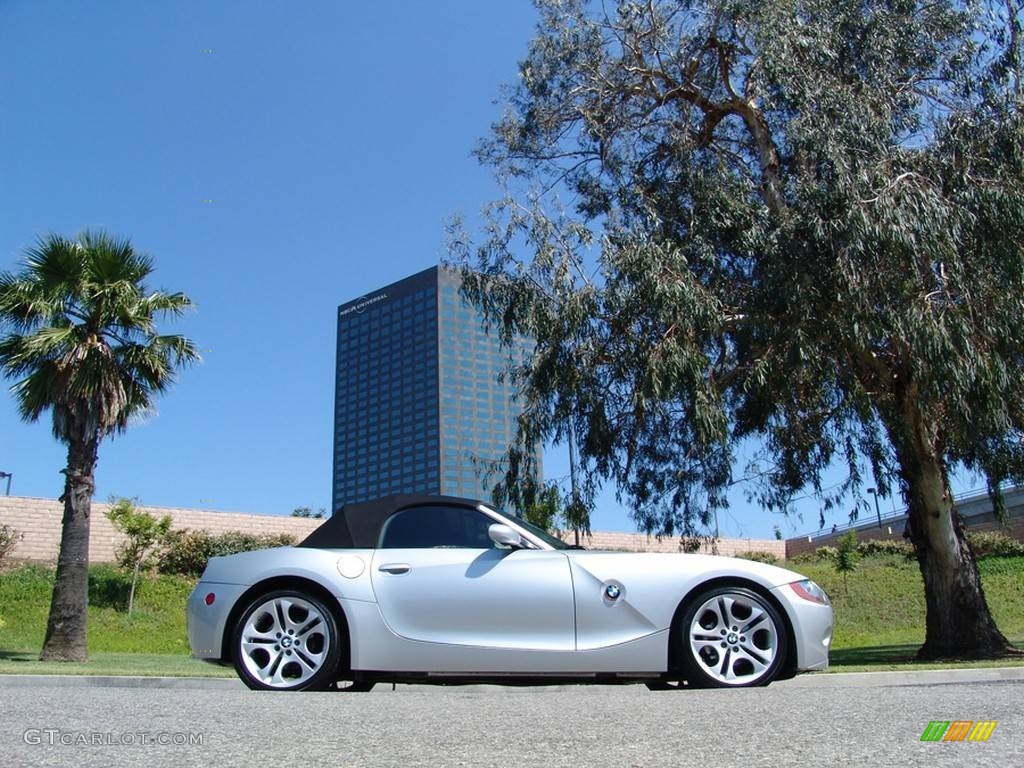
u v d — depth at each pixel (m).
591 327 13.82
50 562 23.77
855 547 35.81
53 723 3.49
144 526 22.78
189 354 18.50
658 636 5.21
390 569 5.44
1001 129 12.56
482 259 15.19
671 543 35.66
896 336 11.67
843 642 24.19
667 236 14.24
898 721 3.43
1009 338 11.77
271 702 4.37
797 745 2.96
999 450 13.53
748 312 13.22
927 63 14.10
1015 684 5.31
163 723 3.52
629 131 16.23
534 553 5.47
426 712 3.89
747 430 15.43
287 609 5.43
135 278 18.17
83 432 16.98
